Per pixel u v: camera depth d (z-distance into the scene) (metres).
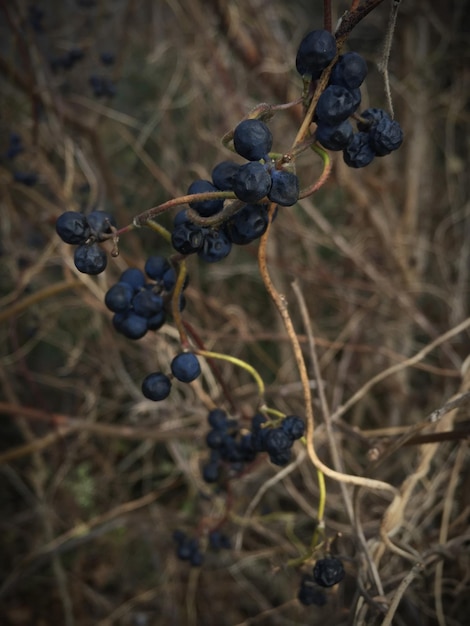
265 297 0.51
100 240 0.17
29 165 0.44
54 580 0.44
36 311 0.47
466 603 0.33
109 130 0.56
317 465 0.22
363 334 0.48
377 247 0.51
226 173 0.17
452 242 0.52
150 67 0.57
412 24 0.53
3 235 0.46
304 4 0.59
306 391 0.21
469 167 0.54
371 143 0.17
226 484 0.28
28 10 0.44
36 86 0.42
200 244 0.17
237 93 0.49
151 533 0.45
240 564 0.37
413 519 0.32
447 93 0.55
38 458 0.44
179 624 0.43
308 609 0.39
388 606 0.23
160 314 0.20
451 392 0.43
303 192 0.16
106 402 0.49
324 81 0.15
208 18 0.47
